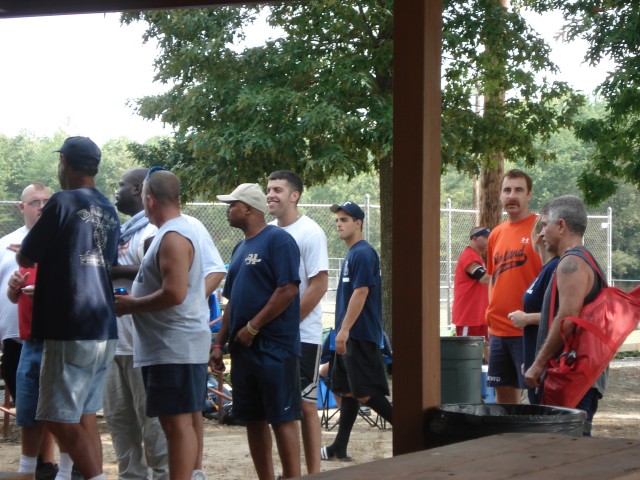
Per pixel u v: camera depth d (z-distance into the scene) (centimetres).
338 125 1534
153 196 570
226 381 1222
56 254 564
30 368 642
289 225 696
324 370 1031
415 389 446
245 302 592
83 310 564
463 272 1249
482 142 1797
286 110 1633
